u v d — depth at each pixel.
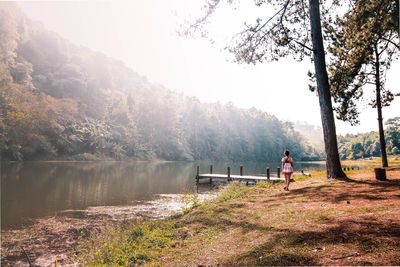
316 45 12.34
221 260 4.16
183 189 18.88
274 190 11.58
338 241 3.80
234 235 5.54
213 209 8.75
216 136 130.62
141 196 15.73
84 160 67.50
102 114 96.38
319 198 7.80
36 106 59.34
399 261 2.78
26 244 7.59
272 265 3.40
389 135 98.38
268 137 144.25
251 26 13.13
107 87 130.50
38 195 15.25
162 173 34.59
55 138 63.28
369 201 6.38
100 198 14.95
